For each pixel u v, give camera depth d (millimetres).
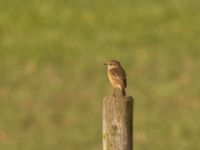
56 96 33344
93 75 35781
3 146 28219
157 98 32906
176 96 33031
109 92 33594
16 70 36906
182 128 29453
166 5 45281
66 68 36938
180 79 35094
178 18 43594
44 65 37531
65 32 42125
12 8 45812
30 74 36312
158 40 40625
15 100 33000
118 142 11727
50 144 28234
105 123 11758
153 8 44844
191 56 38250
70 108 32000
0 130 29828
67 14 44469
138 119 30547
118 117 11695
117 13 44375
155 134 28938
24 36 41719
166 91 33562
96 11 44812
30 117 31094
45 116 31172
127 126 11727
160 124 29906
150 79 35125
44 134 29344
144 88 34062
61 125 30219
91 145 28031
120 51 39094
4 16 44562
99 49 39438
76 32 42125
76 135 29016
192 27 42281
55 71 36594
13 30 42719
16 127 30109
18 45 40312
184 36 41125
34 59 38406
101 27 42750
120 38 41000
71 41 40656
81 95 33344
